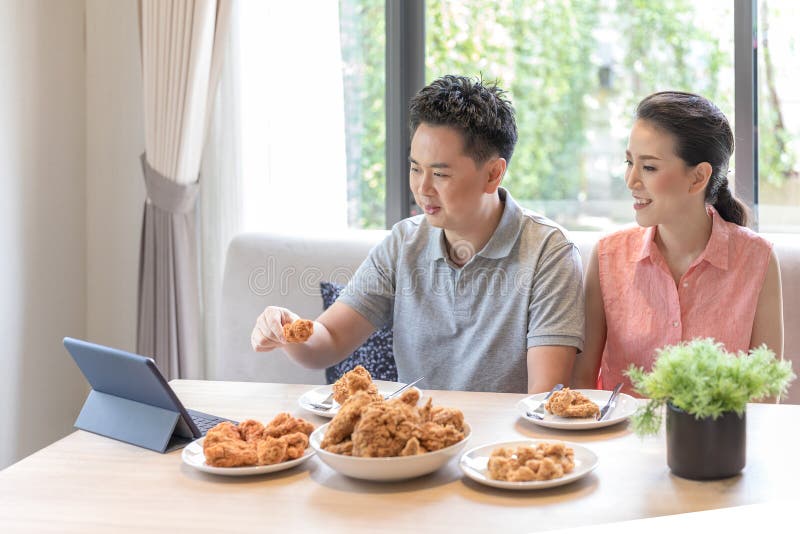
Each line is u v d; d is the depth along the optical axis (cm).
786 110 287
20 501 117
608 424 140
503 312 192
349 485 121
